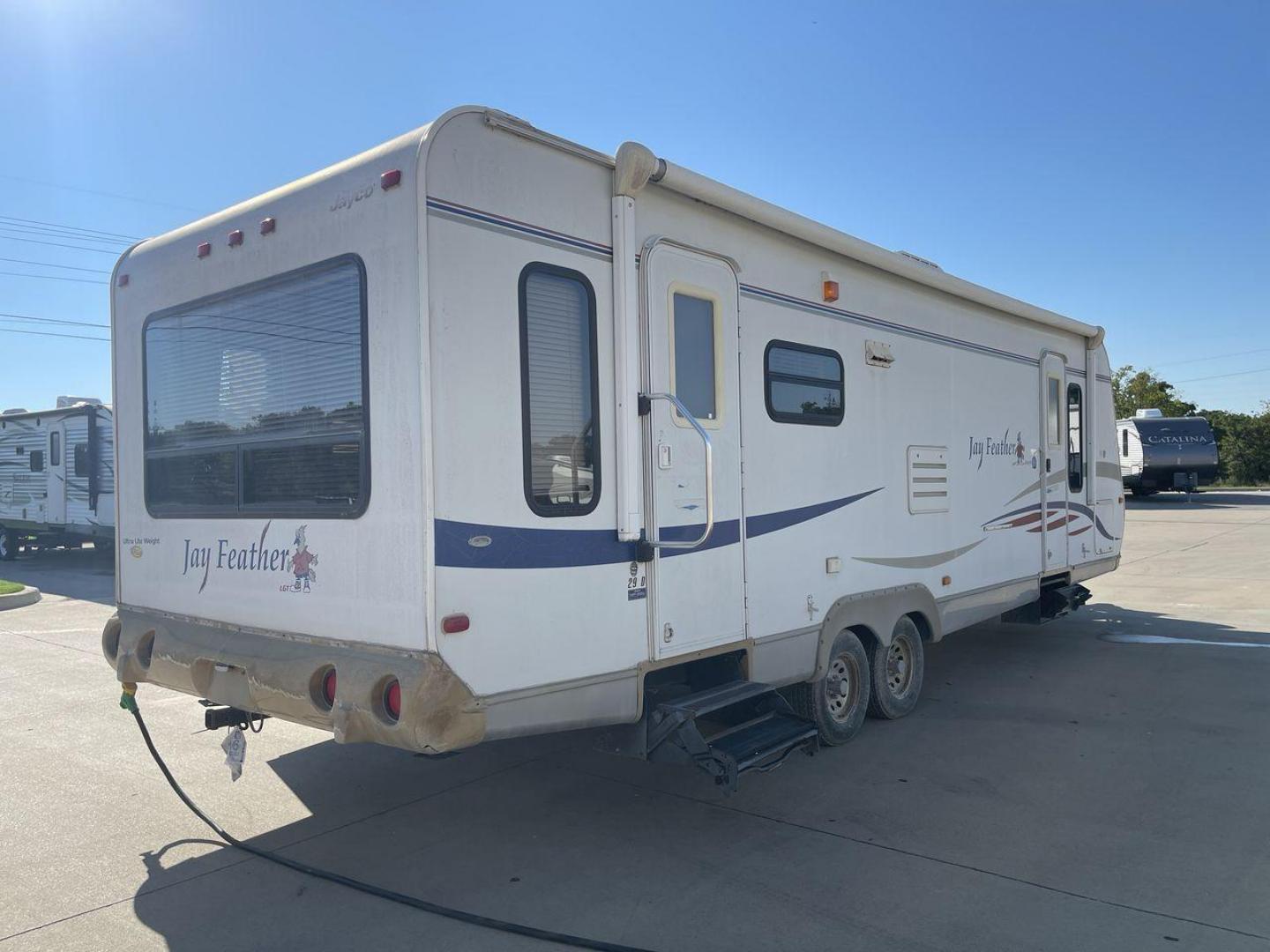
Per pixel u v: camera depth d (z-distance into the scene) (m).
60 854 4.08
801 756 5.36
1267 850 4.01
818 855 4.01
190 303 4.44
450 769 5.18
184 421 4.47
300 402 3.83
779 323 4.97
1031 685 7.07
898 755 5.38
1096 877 3.76
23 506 17.41
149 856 4.06
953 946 3.24
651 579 4.07
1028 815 4.44
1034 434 7.74
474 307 3.46
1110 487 9.17
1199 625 9.57
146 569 4.72
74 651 8.61
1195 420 27.91
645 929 3.38
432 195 3.37
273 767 5.23
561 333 3.76
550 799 4.73
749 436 4.71
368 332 3.51
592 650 3.80
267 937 3.35
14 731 5.99
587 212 3.89
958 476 6.63
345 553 3.59
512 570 3.52
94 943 3.31
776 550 4.88
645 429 4.06
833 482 5.35
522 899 3.62
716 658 4.63
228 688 4.00
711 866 3.91
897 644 6.14
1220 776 4.95
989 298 6.93
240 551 4.11
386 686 3.38
